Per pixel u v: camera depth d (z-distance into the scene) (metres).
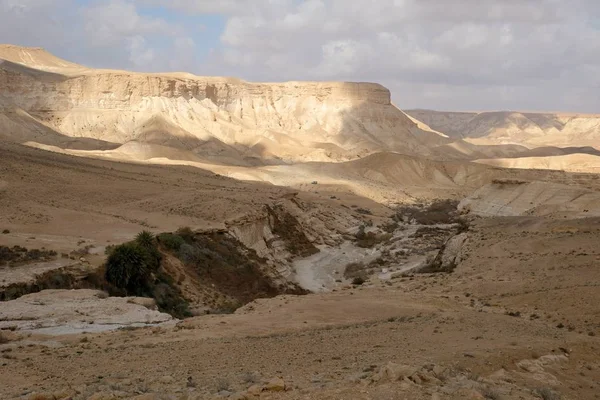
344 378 18.19
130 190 90.81
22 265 47.97
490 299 41.69
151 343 27.77
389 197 150.12
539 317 36.62
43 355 25.28
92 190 87.00
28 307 37.62
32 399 16.86
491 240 62.47
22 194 77.06
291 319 34.16
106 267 50.12
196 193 89.69
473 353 23.48
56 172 94.38
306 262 83.75
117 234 64.44
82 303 39.19
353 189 147.50
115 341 28.59
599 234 58.62
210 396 16.08
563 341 27.88
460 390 16.39
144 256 50.66
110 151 159.25
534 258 51.94
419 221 120.75
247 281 64.50
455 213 125.25
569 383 22.28
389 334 28.77
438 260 69.94
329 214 104.94
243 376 19.22
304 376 19.47
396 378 17.25
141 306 39.22
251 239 78.12
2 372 22.06
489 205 113.06
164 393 17.06
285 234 88.44
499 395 17.06
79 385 19.02
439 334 28.45
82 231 64.94
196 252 62.62
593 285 41.38
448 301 40.72
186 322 33.50
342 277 77.12
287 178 151.25
